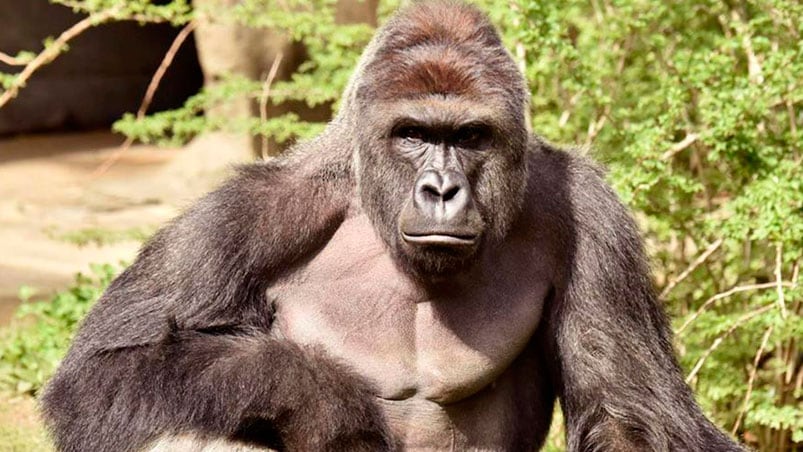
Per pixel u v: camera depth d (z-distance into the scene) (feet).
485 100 34.06
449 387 36.29
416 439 36.50
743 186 56.95
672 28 63.57
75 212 114.32
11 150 152.05
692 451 36.55
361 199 36.06
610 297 36.63
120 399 34.96
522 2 55.77
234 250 36.11
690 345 57.06
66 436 36.17
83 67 171.73
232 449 34.04
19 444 54.95
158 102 178.09
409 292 36.32
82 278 74.84
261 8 85.25
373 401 34.76
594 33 62.85
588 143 58.59
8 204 118.01
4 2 167.22
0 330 73.72
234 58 108.68
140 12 71.05
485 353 36.52
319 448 33.09
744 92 52.34
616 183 52.90
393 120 34.32
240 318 36.40
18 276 90.17
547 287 37.22
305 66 73.56
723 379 54.80
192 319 35.91
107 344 36.24
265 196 36.58
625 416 35.96
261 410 33.53
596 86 58.80
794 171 52.03
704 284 58.95
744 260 58.08
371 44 36.70
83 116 171.12
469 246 33.04
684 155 62.64
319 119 108.99
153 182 126.82
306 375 33.78
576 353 36.60
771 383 57.41
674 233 59.88
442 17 35.06
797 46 54.39
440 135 34.17
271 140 109.29
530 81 58.85
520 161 35.19
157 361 34.86
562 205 37.06
